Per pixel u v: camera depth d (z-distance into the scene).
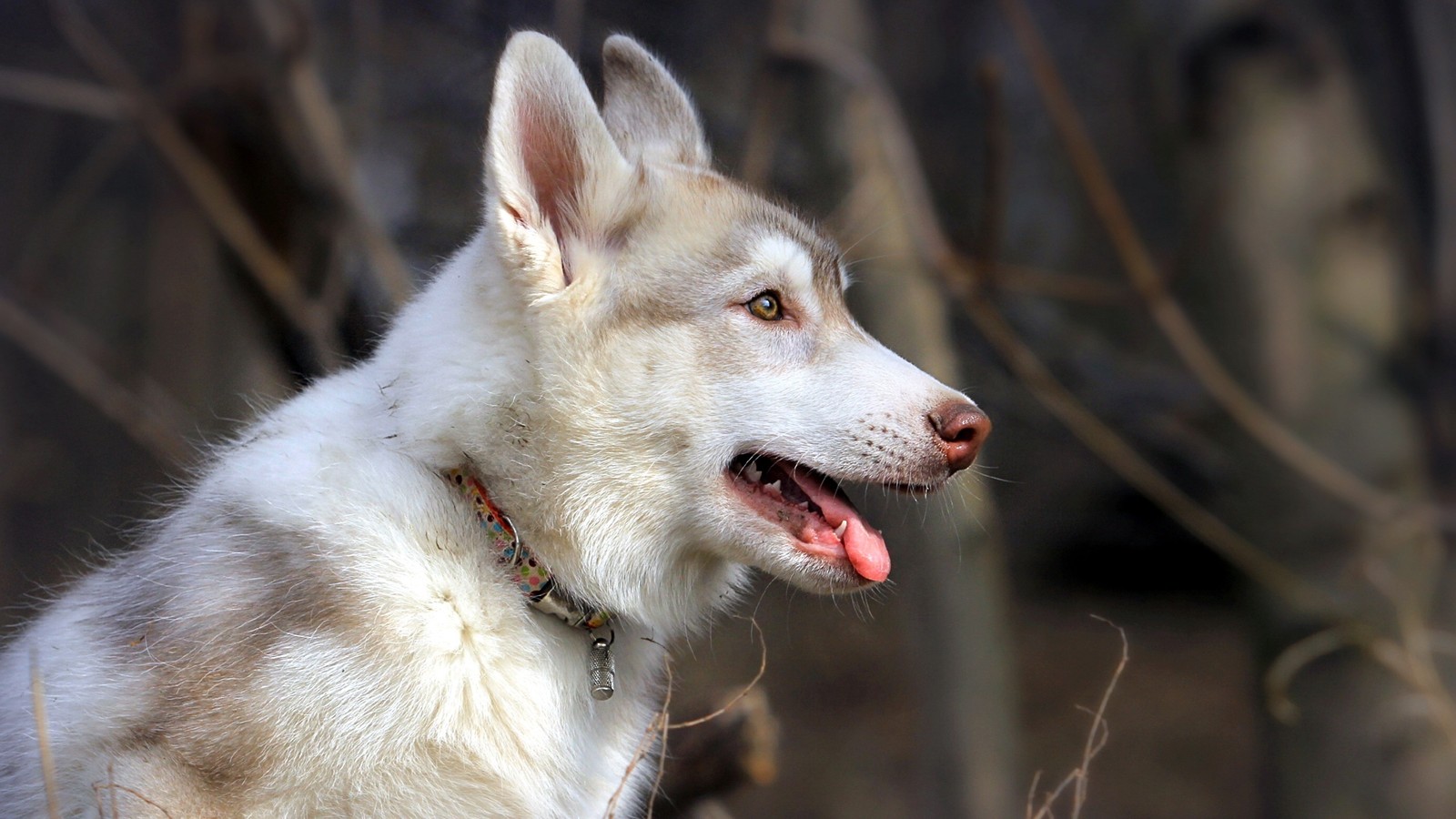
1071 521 19.14
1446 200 9.95
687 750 6.39
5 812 4.46
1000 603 9.63
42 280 15.37
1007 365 10.48
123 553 5.17
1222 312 9.36
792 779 15.34
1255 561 8.61
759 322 5.05
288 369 7.62
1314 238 9.14
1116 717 16.69
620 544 4.85
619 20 9.64
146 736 4.25
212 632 4.31
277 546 4.46
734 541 4.95
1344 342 9.10
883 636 17.53
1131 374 11.91
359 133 9.45
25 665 4.75
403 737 4.32
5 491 15.06
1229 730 16.14
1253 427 8.34
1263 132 9.16
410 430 4.71
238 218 7.38
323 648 4.27
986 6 20.16
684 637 5.45
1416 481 9.09
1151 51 10.74
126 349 17.14
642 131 6.11
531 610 4.77
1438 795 8.82
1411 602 8.20
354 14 9.75
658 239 4.97
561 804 4.81
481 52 9.07
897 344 8.57
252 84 7.41
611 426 4.80
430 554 4.52
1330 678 9.06
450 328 4.83
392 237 9.07
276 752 4.20
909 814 14.42
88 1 11.16
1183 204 9.80
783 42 8.20
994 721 9.45
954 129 18.72
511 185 4.71
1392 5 10.04
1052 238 20.02
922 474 4.96
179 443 8.94
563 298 4.77
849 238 8.48
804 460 4.92
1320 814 9.07
